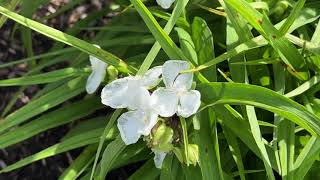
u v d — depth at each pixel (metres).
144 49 0.53
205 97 0.39
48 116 0.49
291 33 0.48
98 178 0.45
